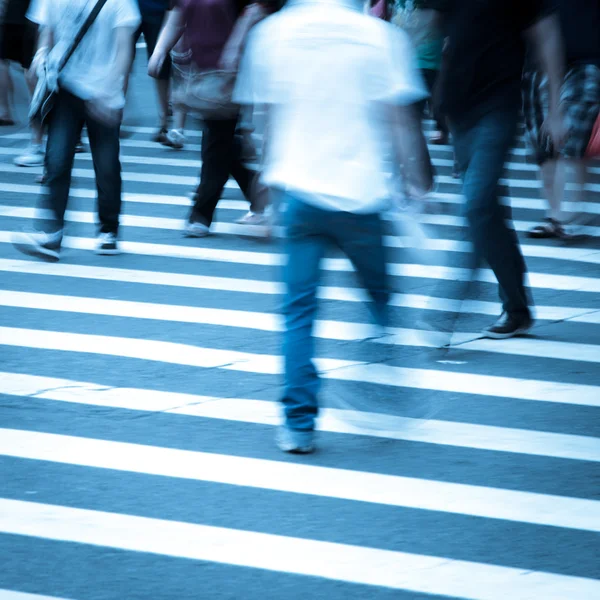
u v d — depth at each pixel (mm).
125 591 8562
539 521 9938
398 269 18953
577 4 20125
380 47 10711
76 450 11211
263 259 19609
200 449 11320
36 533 9461
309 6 10766
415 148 11180
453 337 15359
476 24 13844
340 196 10672
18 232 20156
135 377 13398
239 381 13367
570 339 15367
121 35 18172
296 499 10242
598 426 12273
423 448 11547
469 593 8641
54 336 14953
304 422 11258
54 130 18797
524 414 12586
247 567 8969
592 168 28484
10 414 12117
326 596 8539
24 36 27844
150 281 17938
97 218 19656
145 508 9977
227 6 19719
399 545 9406
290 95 10703
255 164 22984
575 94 20484
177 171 27328
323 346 14734
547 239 21500
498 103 14016
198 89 19953
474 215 14398
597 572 9039
